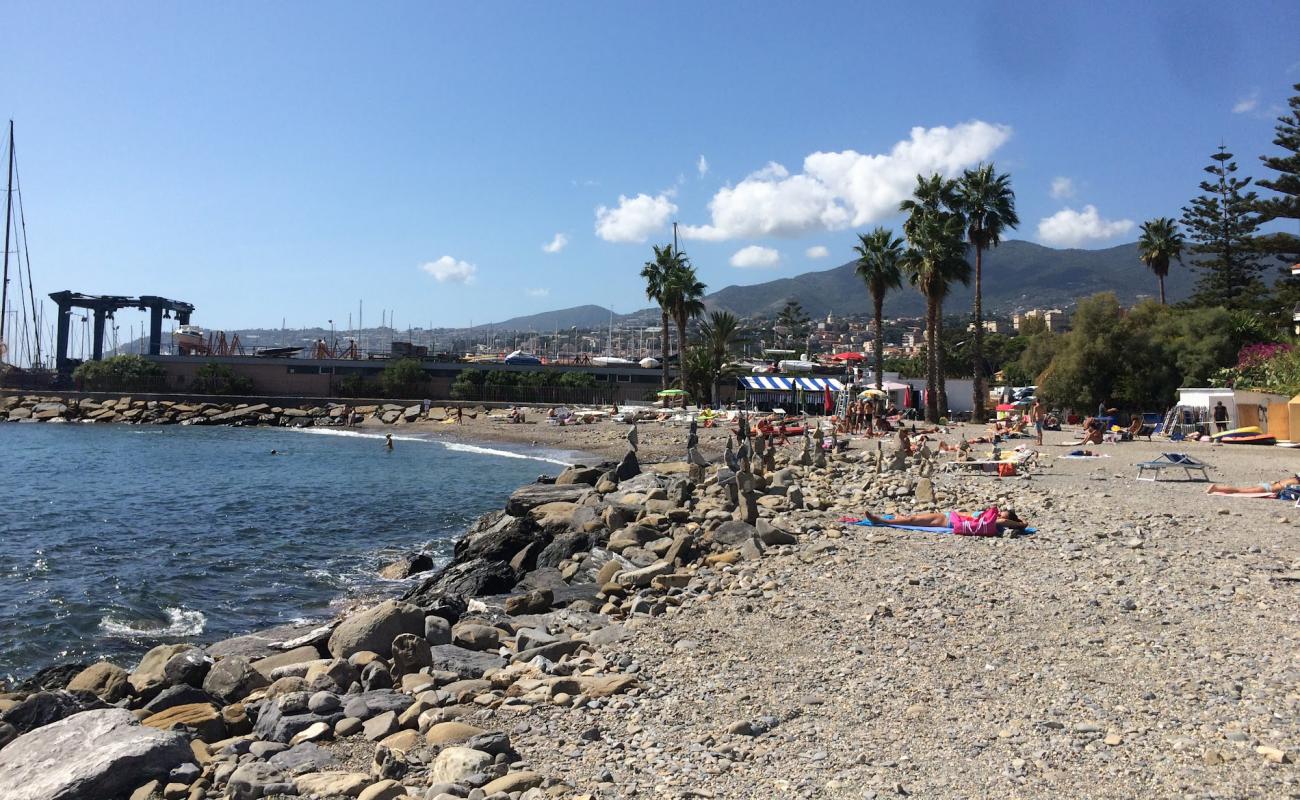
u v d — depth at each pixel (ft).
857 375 208.85
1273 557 39.22
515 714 24.91
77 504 99.30
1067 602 33.37
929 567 41.37
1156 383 157.28
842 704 24.17
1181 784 17.66
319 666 29.86
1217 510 53.52
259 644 36.42
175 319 368.89
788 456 101.04
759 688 26.05
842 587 38.65
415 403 269.85
